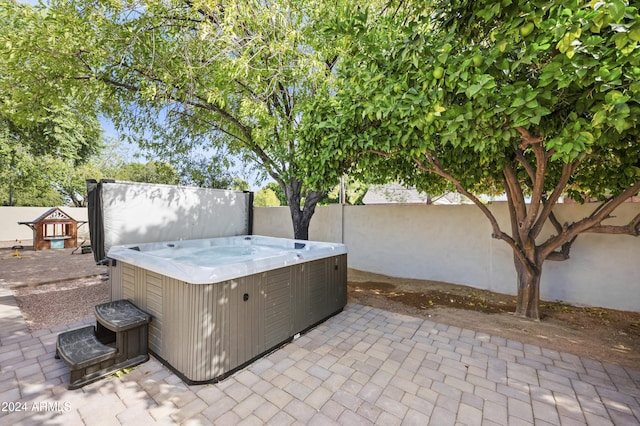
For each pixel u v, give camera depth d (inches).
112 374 84.7
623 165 114.3
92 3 147.9
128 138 216.5
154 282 94.3
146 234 170.4
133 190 164.2
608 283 147.9
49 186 469.4
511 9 63.7
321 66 153.8
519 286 138.3
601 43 58.1
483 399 76.0
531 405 73.7
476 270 187.6
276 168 203.8
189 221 193.6
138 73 172.1
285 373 87.6
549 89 67.7
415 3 86.0
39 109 171.5
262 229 304.3
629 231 110.3
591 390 80.0
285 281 106.7
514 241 130.1
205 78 175.0
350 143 105.1
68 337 90.0
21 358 92.7
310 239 274.1
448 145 129.4
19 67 149.4
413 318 134.0
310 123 118.2
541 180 116.8
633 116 57.5
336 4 155.0
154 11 150.8
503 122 77.5
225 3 142.6
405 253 217.6
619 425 66.7
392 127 91.6
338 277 139.9
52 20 140.5
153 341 95.5
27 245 365.1
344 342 109.0
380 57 89.0
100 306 100.5
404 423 67.0
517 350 102.8
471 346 105.8
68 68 154.3
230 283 86.0
